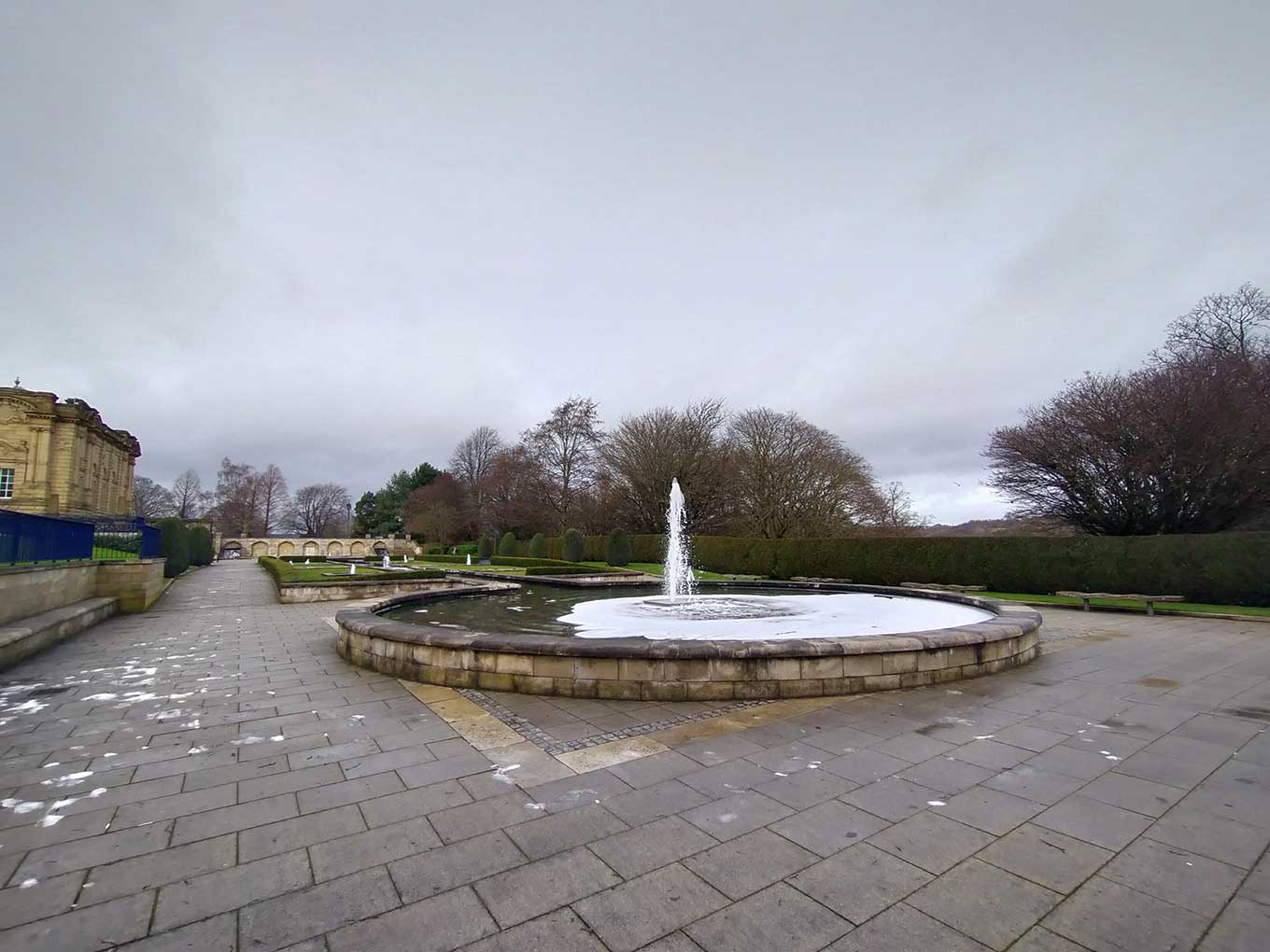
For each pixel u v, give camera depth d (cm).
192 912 247
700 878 270
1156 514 2191
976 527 4678
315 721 509
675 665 561
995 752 427
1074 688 614
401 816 332
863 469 4016
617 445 4272
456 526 5888
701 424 4100
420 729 484
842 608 1118
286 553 7112
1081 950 223
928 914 244
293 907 250
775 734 466
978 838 305
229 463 8919
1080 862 283
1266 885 264
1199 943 227
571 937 231
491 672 603
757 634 793
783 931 234
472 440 6569
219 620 1230
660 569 3042
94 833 315
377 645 699
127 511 6141
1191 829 316
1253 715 522
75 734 481
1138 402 2114
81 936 231
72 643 931
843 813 333
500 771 396
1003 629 696
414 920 241
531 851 293
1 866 282
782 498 3666
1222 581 1561
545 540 4259
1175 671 709
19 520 926
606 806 342
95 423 4994
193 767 407
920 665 614
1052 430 2386
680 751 429
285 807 345
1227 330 2486
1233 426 1905
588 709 533
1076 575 1803
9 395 4428
